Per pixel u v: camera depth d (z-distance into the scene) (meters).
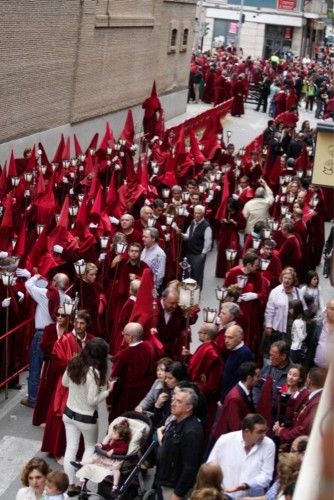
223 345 12.05
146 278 12.65
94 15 36.94
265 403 10.12
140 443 10.48
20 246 16.19
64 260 16.19
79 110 36.97
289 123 40.12
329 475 2.41
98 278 16.44
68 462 11.20
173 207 19.95
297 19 98.00
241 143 46.09
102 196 20.50
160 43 47.59
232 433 9.18
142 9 43.84
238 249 22.06
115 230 19.27
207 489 7.29
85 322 12.47
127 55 42.12
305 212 22.30
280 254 19.06
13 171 22.81
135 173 23.86
